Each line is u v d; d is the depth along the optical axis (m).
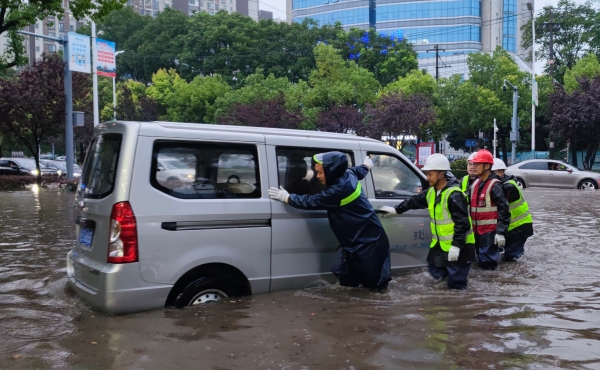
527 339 4.16
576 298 5.39
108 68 23.72
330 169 5.08
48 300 5.23
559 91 31.42
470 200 6.88
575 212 13.39
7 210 13.67
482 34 86.44
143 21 69.81
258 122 31.53
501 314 4.80
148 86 54.88
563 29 49.84
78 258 4.90
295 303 4.95
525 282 6.06
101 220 4.49
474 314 4.80
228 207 4.75
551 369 3.60
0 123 23.88
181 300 4.62
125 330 4.20
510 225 7.23
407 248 6.03
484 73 40.28
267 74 54.25
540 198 17.64
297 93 39.47
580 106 30.09
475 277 6.29
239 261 4.83
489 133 43.44
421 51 85.12
